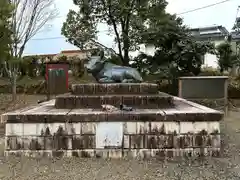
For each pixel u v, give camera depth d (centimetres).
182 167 379
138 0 1266
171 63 1192
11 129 416
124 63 1307
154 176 346
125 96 508
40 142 416
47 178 338
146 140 420
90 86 550
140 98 507
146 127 421
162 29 1177
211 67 1548
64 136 417
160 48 1230
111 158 414
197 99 929
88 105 505
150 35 1205
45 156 415
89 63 609
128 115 420
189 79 933
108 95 525
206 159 411
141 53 1273
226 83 925
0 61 847
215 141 425
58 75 1189
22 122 416
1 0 724
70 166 379
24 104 1154
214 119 425
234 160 410
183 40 1175
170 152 420
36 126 417
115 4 1271
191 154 422
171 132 421
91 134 419
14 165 382
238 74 1458
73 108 493
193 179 338
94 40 1314
